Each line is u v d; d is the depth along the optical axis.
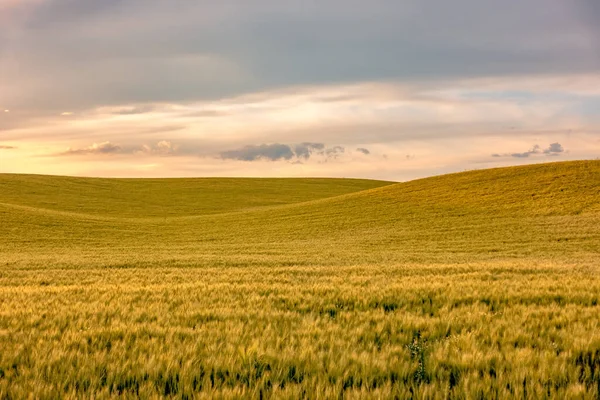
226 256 28.08
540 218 43.53
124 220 59.50
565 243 33.25
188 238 46.00
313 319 7.20
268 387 4.31
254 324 6.85
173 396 4.15
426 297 9.25
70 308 8.58
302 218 54.97
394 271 16.59
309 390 4.10
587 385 4.34
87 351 5.42
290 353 5.15
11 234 44.50
